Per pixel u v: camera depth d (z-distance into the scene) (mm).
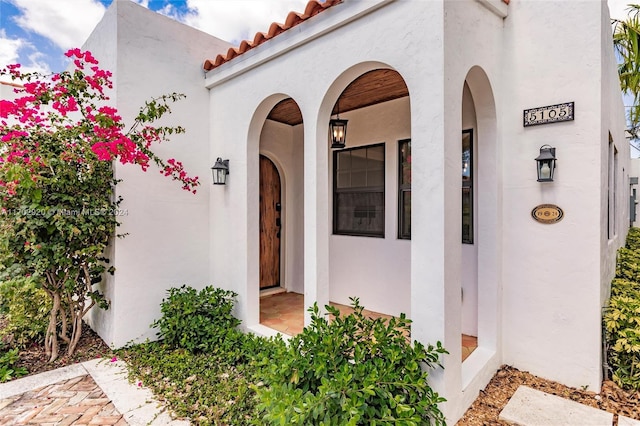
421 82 2848
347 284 5754
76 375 3650
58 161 3697
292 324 4809
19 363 3898
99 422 2848
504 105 3713
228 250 4961
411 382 2447
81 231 3902
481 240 3717
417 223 2883
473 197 4449
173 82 4875
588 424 2760
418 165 2871
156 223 4695
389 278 5195
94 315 4965
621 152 7125
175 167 4688
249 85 4574
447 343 2752
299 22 3781
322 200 3725
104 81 4277
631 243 8297
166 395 3229
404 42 2959
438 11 2740
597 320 3221
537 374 3570
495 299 3645
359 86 4508
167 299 4781
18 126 3645
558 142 3398
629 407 2990
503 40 3707
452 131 2818
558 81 3389
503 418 2885
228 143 4957
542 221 3500
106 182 4207
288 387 2434
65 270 3984
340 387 2242
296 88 3928
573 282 3348
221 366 3775
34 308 4395
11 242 3686
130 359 4039
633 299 3627
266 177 6711
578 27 3273
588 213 3252
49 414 2955
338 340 2732
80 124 4027
